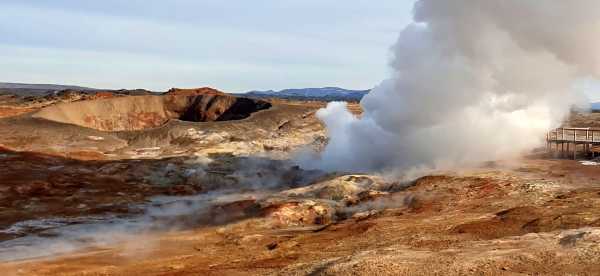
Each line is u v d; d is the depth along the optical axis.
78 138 75.19
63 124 80.56
